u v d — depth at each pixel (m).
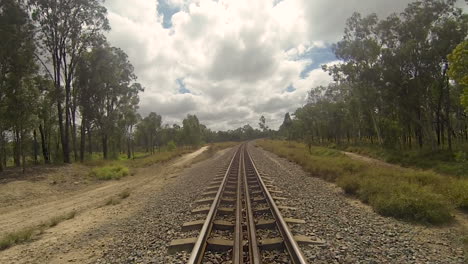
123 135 44.94
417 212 6.77
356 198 9.34
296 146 45.41
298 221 6.35
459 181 9.58
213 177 14.82
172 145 59.25
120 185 17.00
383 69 26.45
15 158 29.88
